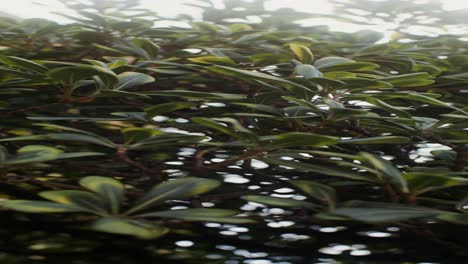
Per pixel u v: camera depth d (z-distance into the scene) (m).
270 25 2.09
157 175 1.01
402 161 1.11
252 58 1.39
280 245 0.84
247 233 0.87
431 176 0.83
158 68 1.41
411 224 0.89
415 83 1.16
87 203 0.78
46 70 1.06
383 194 0.96
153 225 0.73
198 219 0.75
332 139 0.87
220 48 1.62
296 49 1.38
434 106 1.32
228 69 1.06
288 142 0.91
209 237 0.85
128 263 0.79
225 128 0.91
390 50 1.59
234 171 1.05
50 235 0.83
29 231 0.84
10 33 1.64
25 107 1.25
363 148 1.16
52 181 1.00
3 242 0.81
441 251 0.84
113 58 1.44
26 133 1.14
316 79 1.09
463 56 1.52
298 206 0.82
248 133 0.88
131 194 0.95
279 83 1.13
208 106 1.28
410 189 0.86
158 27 1.77
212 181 0.84
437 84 1.44
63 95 1.15
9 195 0.94
